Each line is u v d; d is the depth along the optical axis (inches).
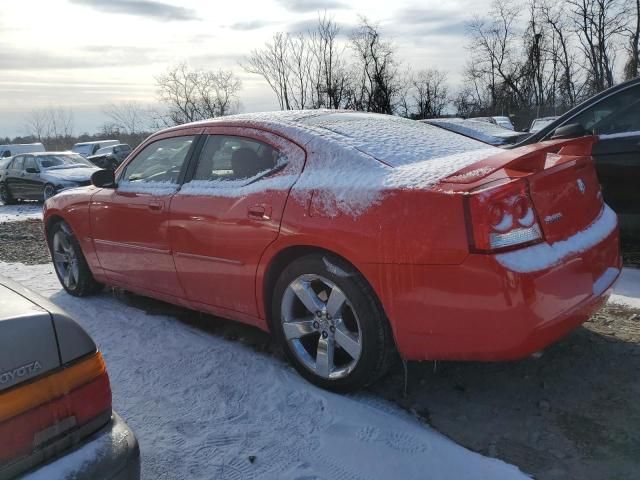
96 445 67.2
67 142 2546.8
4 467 60.2
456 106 1676.9
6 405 60.5
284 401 118.1
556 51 1517.0
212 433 108.4
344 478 93.7
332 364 119.3
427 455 97.8
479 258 93.7
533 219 98.6
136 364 140.9
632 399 110.6
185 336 157.2
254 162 133.6
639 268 186.9
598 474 90.5
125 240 165.3
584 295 105.7
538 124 823.1
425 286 99.6
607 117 197.8
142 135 1968.5
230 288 135.0
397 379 125.6
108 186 171.6
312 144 124.3
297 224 115.6
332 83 1344.7
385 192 104.7
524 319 93.9
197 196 139.9
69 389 66.1
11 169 677.9
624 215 192.1
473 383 121.5
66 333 67.2
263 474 95.8
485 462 95.0
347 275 110.3
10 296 70.8
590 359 126.6
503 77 1600.6
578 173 115.8
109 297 199.2
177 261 147.3
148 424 112.7
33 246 319.0
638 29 1290.6
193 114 1592.0
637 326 141.6
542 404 110.4
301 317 124.6
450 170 105.7
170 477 96.0
